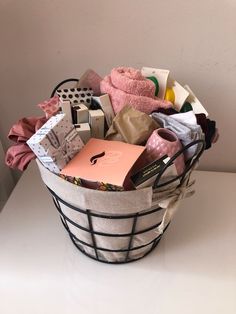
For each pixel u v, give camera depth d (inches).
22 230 25.3
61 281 22.0
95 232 20.3
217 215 26.7
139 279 22.2
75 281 22.1
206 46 25.4
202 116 21.2
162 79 23.7
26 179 29.6
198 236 25.0
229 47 25.3
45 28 25.6
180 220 26.2
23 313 20.4
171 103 22.7
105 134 21.0
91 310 20.6
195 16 24.3
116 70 22.0
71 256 23.5
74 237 22.6
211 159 31.0
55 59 27.0
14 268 22.7
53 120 18.4
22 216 26.3
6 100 29.3
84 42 26.0
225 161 31.0
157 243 24.1
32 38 26.1
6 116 30.2
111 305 20.8
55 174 18.3
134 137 19.3
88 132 20.1
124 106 20.5
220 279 22.3
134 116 19.8
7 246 24.1
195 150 19.0
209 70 26.4
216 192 28.6
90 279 22.2
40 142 17.0
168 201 18.4
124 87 21.1
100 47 26.2
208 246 24.3
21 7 24.8
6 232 25.1
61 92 21.9
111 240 20.8
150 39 25.5
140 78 21.7
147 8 24.3
